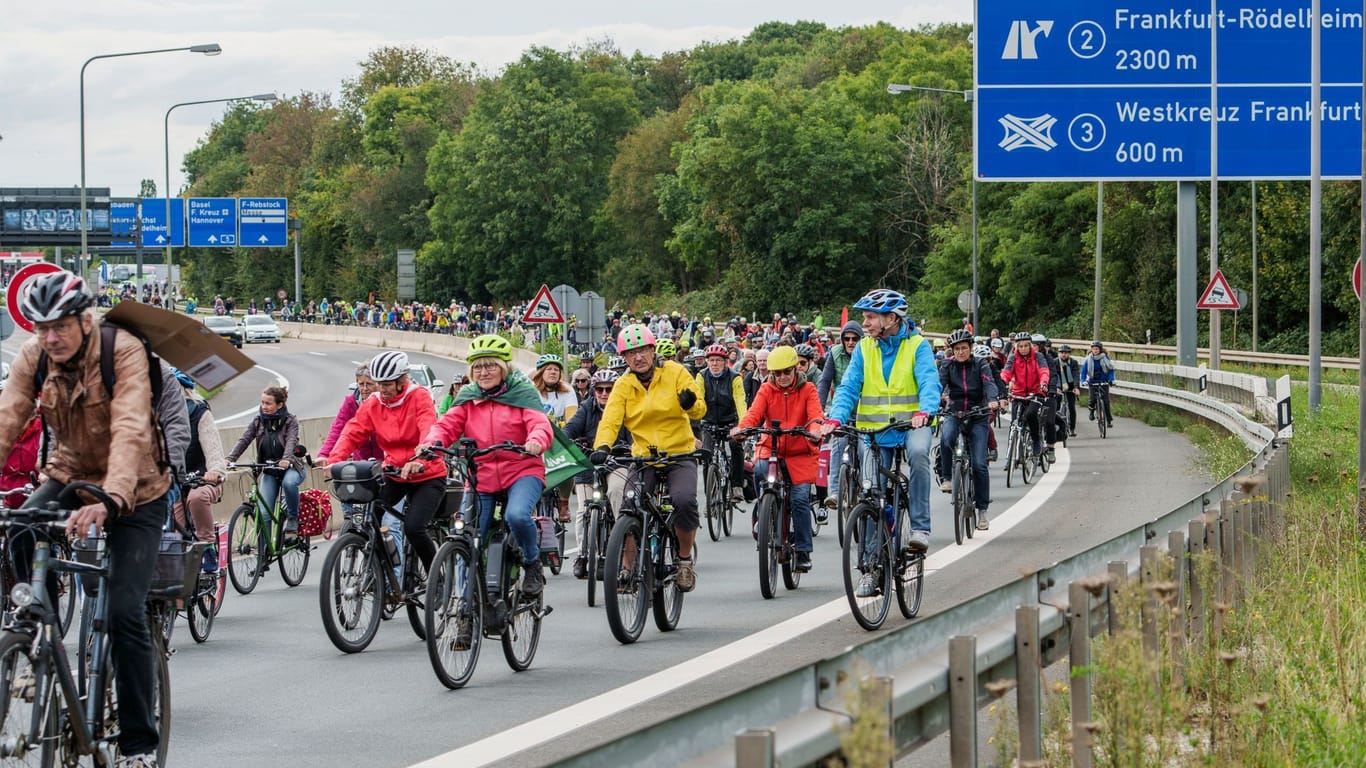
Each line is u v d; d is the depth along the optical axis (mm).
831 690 5465
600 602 16000
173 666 12852
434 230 152875
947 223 105438
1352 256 70375
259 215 114000
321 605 13125
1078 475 28953
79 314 7629
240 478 22328
